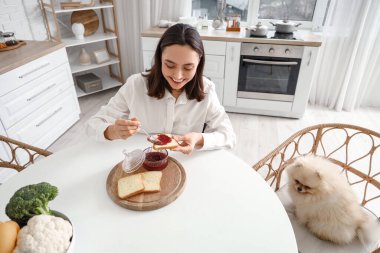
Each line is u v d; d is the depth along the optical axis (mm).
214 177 977
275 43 2422
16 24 2396
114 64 3498
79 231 775
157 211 843
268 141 2455
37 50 2037
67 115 2465
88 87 3064
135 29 3123
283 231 792
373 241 1021
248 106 2834
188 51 900
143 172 982
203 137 1092
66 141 2393
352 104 2932
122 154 1086
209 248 741
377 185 1216
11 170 1876
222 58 2607
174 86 1013
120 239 758
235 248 742
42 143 2172
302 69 2504
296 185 1090
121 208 851
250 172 1003
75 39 2900
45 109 2152
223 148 1138
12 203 662
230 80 2713
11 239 601
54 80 2207
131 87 1197
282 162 1245
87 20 2965
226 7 3092
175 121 1253
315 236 1062
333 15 2627
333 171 1081
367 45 2594
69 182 943
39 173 983
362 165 2131
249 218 827
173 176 963
